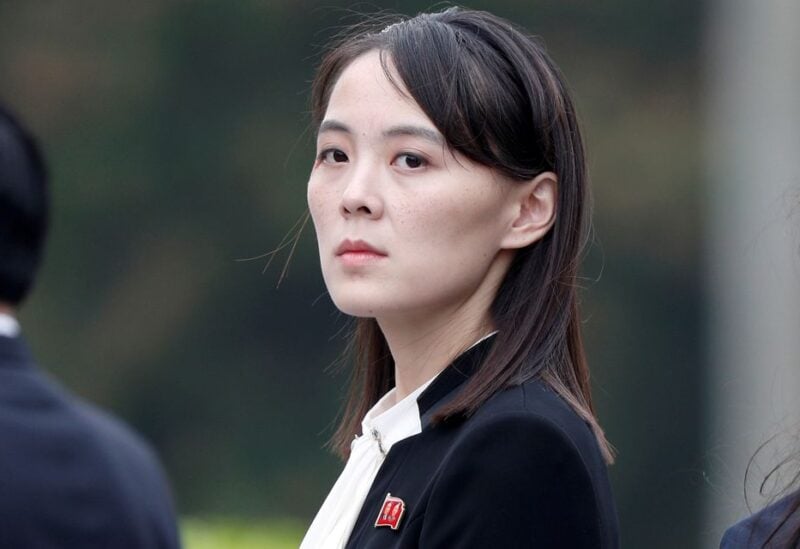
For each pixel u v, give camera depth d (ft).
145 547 24.48
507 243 32.17
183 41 182.60
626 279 171.63
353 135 31.83
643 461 166.61
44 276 177.88
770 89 155.43
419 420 32.09
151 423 174.91
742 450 129.18
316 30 180.24
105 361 176.76
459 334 32.32
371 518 31.48
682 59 176.96
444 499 29.68
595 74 177.78
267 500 169.99
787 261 139.95
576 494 29.55
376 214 31.42
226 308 176.24
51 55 184.03
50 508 23.80
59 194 180.24
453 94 31.50
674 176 173.99
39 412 24.38
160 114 182.29
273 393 173.47
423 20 32.86
